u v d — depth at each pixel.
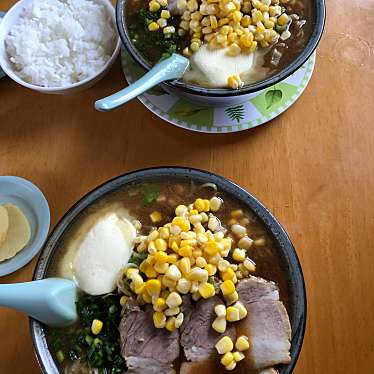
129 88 0.34
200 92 0.35
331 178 0.39
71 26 0.41
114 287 0.33
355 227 0.38
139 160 0.40
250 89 0.35
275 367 0.31
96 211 0.35
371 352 0.34
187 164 0.39
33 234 0.38
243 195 0.34
